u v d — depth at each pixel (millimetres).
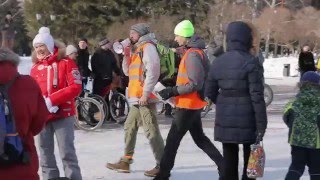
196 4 33312
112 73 11805
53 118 5914
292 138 5902
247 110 5375
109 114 11922
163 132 10766
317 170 5898
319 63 15836
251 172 5336
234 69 5371
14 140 3936
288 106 5992
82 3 31969
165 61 8219
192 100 6480
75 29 32875
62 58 5957
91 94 11547
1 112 3887
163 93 6496
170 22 30641
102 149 9164
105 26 32031
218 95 5586
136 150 8984
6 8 51312
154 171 7172
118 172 7465
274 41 44719
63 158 6027
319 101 5836
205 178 7211
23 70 19141
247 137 5383
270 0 46375
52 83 5852
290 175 5926
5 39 24078
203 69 6441
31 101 4062
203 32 33375
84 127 11039
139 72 7020
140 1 31578
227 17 34062
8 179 3914
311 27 41969
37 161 4180
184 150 8992
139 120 7238
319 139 5828
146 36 6984
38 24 33750
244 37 5430
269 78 28078
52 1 32844
